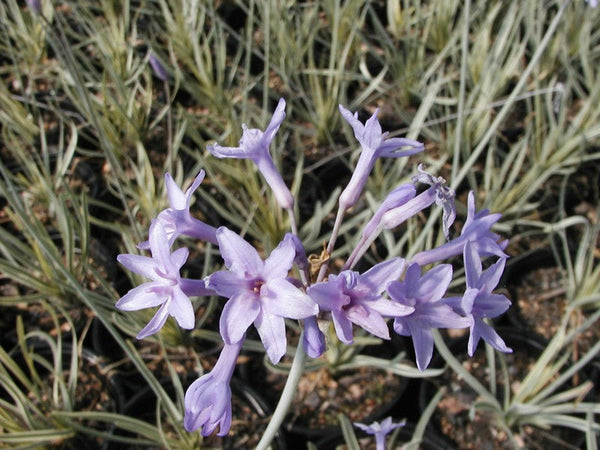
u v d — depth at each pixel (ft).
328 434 0.60
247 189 0.74
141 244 0.39
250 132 0.42
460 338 0.67
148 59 0.85
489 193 0.74
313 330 0.34
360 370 0.64
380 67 0.99
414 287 0.34
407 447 0.52
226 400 0.35
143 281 0.63
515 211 0.75
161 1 0.91
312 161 0.85
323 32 1.01
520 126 0.89
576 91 0.93
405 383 0.63
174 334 0.64
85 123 0.84
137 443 0.57
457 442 0.60
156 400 0.63
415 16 0.98
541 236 0.77
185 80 0.84
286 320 0.66
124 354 0.66
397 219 0.39
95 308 0.50
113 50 0.90
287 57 0.92
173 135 0.88
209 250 0.67
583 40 0.89
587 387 0.56
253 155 0.42
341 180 0.84
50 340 0.61
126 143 0.86
